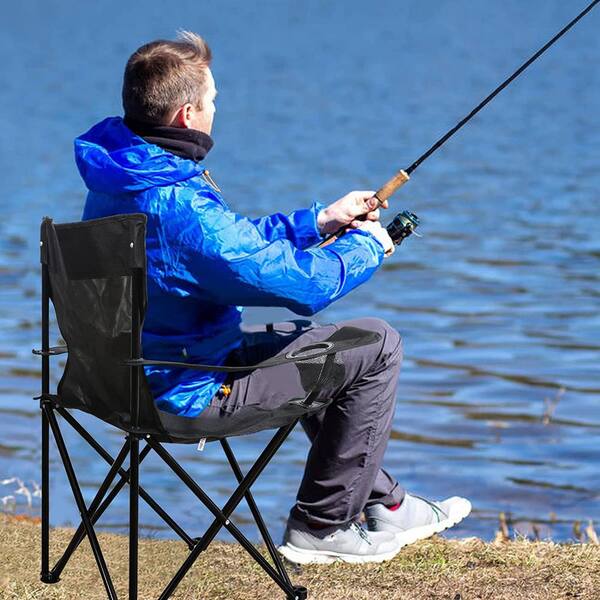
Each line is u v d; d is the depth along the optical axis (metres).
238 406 9.52
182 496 18.91
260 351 9.91
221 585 10.69
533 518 17.84
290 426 8.95
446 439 22.52
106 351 8.60
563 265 44.28
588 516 17.95
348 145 90.50
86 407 9.13
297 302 9.19
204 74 9.45
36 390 25.72
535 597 10.08
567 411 24.78
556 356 30.22
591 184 68.06
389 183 10.29
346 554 10.90
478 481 19.86
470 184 68.69
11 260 44.66
